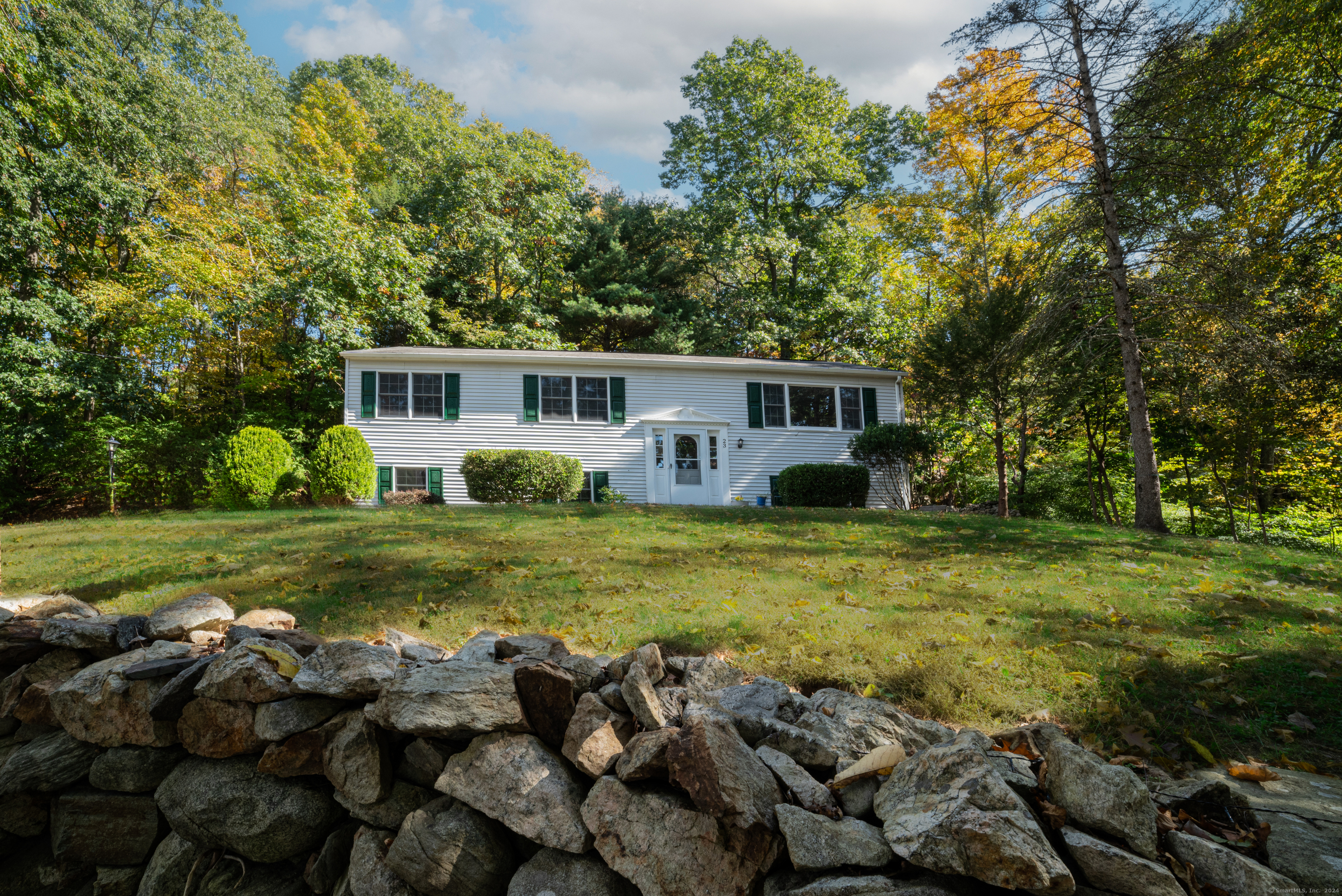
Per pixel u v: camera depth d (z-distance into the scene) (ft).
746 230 86.74
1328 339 42.04
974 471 70.38
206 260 61.11
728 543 24.68
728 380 59.16
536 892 6.67
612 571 19.02
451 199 78.18
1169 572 20.80
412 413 52.85
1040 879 4.74
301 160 77.61
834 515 35.94
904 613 14.49
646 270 89.25
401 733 7.90
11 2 51.39
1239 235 41.57
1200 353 39.45
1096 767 5.55
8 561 21.70
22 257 54.60
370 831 7.69
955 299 67.00
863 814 6.08
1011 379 49.78
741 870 5.88
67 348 57.62
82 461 54.95
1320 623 14.93
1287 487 53.47
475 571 18.83
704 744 6.11
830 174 87.20
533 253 85.87
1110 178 38.75
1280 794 7.05
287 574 18.38
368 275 65.57
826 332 87.92
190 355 65.62
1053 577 19.33
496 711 7.22
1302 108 44.14
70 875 9.11
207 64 68.08
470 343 74.43
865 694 9.65
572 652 11.40
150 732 8.81
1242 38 37.11
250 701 8.14
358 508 38.22
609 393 56.54
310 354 61.00
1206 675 10.77
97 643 9.90
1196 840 5.26
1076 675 10.44
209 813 8.15
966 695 9.63
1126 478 65.21
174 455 56.34
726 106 89.56
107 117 56.03
